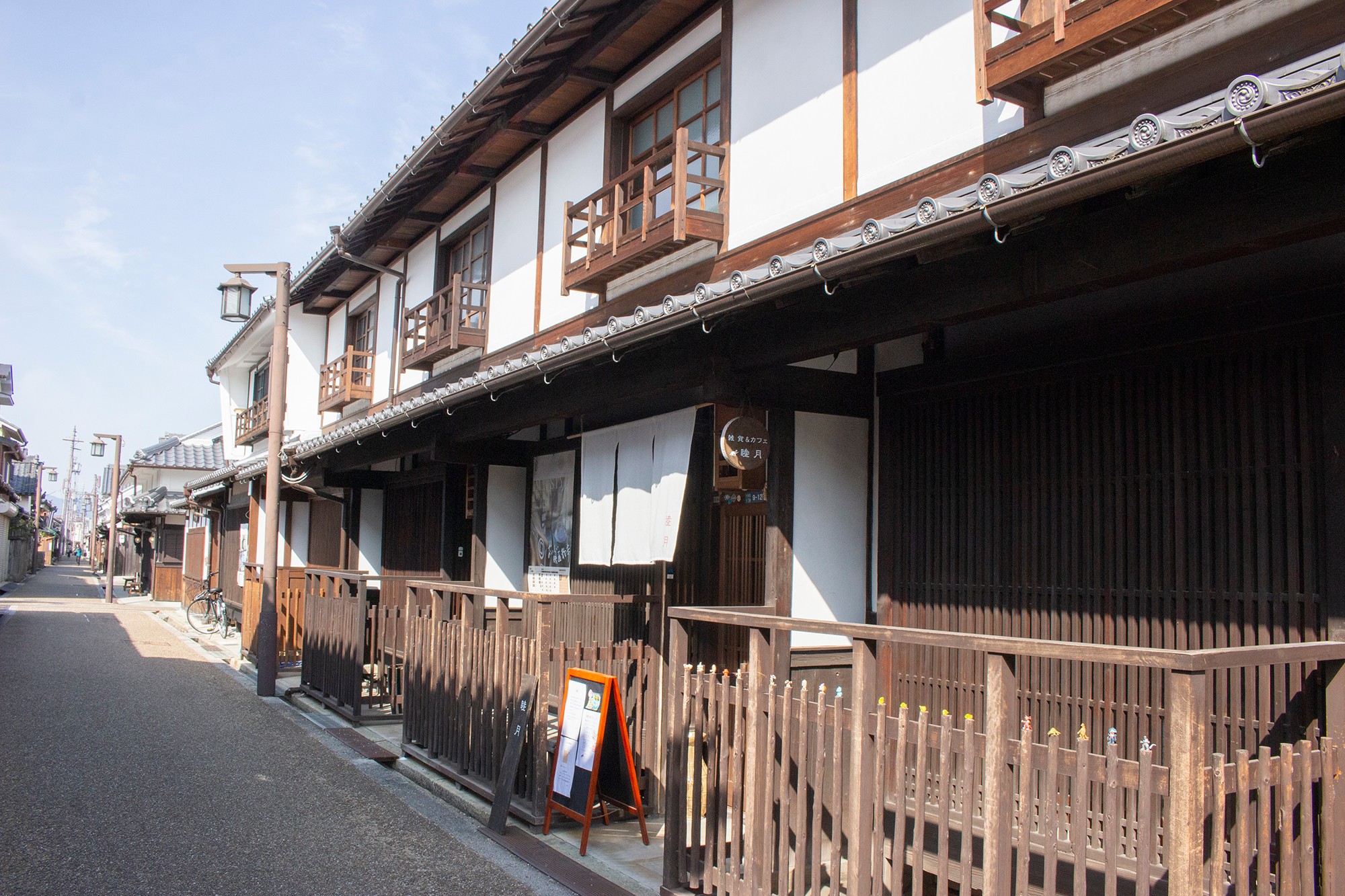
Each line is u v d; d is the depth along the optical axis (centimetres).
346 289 1947
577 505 1070
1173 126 338
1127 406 537
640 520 791
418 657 910
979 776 596
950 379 636
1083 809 335
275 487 1357
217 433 4647
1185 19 486
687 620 863
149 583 4100
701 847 528
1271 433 471
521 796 715
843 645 676
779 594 644
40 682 1344
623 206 928
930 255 467
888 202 673
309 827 695
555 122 1167
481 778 758
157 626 2406
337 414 2116
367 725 1063
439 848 651
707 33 892
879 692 677
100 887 562
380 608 1130
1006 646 360
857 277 496
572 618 935
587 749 654
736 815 497
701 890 529
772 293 524
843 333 556
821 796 445
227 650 1853
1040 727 566
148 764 873
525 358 771
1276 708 456
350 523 1571
